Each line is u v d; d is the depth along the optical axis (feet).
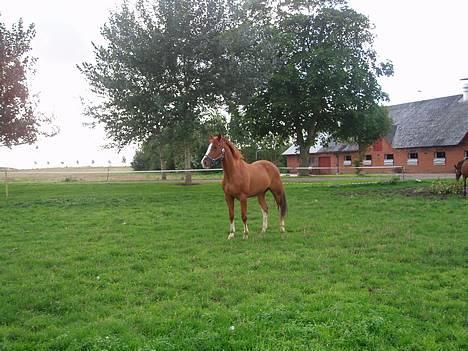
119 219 40.86
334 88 100.22
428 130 149.07
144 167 190.70
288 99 102.63
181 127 76.54
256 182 31.91
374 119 108.06
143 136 82.28
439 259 23.68
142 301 18.25
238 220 39.50
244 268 22.94
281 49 99.30
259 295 18.51
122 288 20.13
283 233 32.55
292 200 53.67
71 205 52.70
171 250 27.73
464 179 51.96
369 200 50.88
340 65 99.30
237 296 18.45
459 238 28.96
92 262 24.97
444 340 14.07
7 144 80.18
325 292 18.58
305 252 26.30
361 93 106.52
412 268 22.26
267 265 23.48
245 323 15.17
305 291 19.12
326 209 44.86
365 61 109.91
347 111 107.14
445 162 140.87
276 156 184.75
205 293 18.94
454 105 151.23
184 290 19.70
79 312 17.06
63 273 22.70
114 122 82.74
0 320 16.38
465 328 14.89
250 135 117.91
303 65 105.19
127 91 78.02
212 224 37.22
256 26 83.92
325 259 24.29
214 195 62.39
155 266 23.98
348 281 20.39
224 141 30.76
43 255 26.86
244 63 77.25
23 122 76.69
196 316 16.26
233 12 84.33
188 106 79.25
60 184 92.84
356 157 164.96
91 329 15.16
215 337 14.03
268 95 107.14
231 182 30.86
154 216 42.75
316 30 108.37
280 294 18.48
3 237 33.01
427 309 16.58
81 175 148.15
